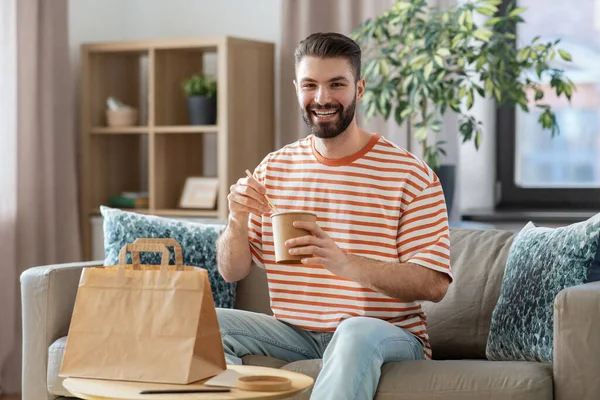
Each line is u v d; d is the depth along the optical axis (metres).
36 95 4.63
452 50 3.95
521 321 2.62
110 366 2.04
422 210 2.63
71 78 4.93
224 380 2.02
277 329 2.76
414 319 2.68
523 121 4.97
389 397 2.36
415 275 2.53
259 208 2.58
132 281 2.08
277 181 2.79
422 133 3.98
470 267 2.98
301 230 2.28
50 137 4.70
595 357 2.27
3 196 4.42
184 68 5.07
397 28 4.59
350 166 2.70
